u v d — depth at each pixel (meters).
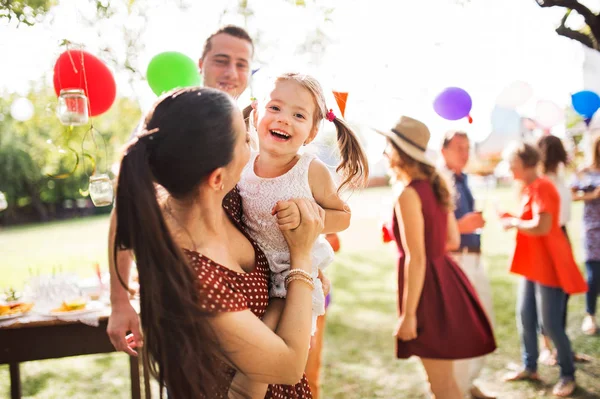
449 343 2.62
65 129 2.60
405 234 2.63
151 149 1.15
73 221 23.31
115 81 2.62
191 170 1.15
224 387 1.22
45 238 16.30
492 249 9.62
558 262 3.56
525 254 3.75
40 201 24.08
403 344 2.73
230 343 1.13
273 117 1.54
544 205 3.52
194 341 1.11
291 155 1.60
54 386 4.25
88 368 4.68
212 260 1.20
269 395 1.39
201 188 1.19
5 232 19.73
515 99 4.05
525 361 3.89
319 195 1.62
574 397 3.54
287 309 1.26
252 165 1.66
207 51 2.70
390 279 8.13
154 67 2.79
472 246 3.55
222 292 1.13
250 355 1.14
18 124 14.03
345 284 7.82
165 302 1.10
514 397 3.62
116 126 10.80
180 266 1.08
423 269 2.62
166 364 1.14
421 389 3.87
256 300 1.28
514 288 6.60
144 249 1.10
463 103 3.27
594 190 4.72
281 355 1.17
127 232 1.16
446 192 2.73
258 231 1.57
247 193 1.60
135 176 1.10
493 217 13.12
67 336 2.48
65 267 10.34
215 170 1.17
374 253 10.70
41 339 2.46
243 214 1.62
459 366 3.19
